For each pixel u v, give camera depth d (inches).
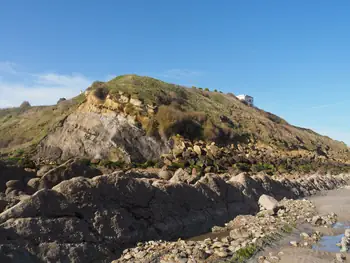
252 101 4717.0
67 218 486.0
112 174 608.4
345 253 504.1
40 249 427.5
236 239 593.3
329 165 2471.7
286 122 3580.2
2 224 424.5
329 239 604.4
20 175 709.3
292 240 591.2
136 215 595.2
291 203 1077.1
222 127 2178.9
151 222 613.0
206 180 884.0
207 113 2374.5
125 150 1638.8
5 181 663.8
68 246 452.8
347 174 2321.6
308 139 3061.0
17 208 452.1
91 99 1921.8
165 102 2138.3
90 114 1859.0
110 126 1758.1
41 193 481.4
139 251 510.6
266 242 568.7
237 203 918.4
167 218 651.5
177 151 1679.4
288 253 509.7
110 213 544.4
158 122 1840.6
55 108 2370.8
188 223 685.3
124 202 589.3
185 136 1883.6
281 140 2554.1
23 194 612.1
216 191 871.1
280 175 1646.2
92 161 1521.9
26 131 2143.2
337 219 806.5
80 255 453.4
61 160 1596.9
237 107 3026.6
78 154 1676.9
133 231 560.4
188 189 770.2
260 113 3348.9
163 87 2556.6
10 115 2819.9
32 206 462.9
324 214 872.3
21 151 1752.0
